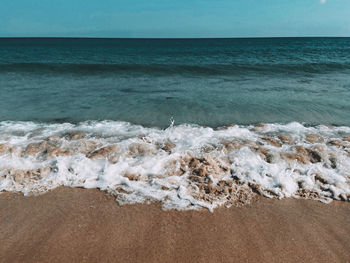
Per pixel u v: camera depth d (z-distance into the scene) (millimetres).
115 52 31297
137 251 2500
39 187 3561
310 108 7410
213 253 2492
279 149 4508
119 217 2980
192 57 24703
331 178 3691
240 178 3693
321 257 2465
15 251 2494
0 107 7277
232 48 40594
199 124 6215
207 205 3186
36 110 7086
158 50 35781
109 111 7125
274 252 2514
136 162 4070
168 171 3848
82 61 19781
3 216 3000
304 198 3365
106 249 2520
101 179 3691
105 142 4824
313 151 4379
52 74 13320
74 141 4793
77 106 7531
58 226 2834
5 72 13406
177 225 2859
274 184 3592
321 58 22766
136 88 10164
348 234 2760
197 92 9492
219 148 4508
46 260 2395
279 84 11047
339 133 5418
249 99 8430
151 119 6535
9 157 4203
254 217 3008
